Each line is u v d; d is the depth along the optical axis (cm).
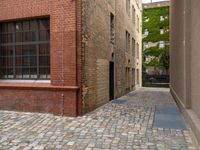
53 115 1000
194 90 893
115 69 1633
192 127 768
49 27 1052
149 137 714
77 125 844
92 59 1123
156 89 2930
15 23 1110
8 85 1080
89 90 1084
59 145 642
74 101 981
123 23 1912
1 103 1105
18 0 1066
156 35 4691
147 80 3825
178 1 1462
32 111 1049
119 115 1029
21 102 1066
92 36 1116
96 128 806
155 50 4684
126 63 2098
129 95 1992
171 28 2308
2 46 1138
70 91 984
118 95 1759
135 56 2794
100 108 1210
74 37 983
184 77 1036
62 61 998
